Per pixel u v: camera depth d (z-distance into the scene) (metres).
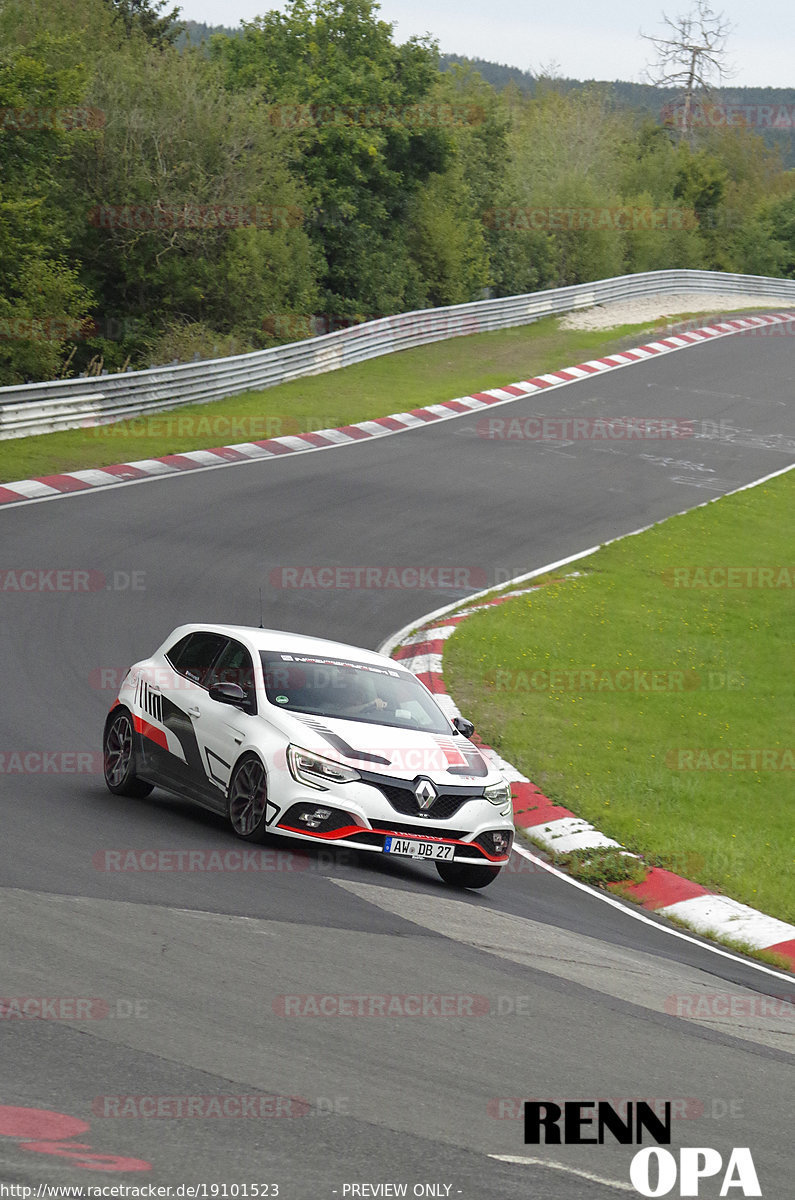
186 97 119.94
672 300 161.38
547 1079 15.32
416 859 24.97
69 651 42.16
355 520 68.19
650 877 30.02
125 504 65.12
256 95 129.88
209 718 27.03
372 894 23.22
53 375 102.88
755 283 178.38
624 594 61.88
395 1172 12.12
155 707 28.70
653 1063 16.62
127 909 19.53
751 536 75.75
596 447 94.00
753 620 60.59
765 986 22.94
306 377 107.56
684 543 72.44
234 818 25.83
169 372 89.94
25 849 22.36
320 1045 15.19
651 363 125.62
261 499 69.75
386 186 148.25
